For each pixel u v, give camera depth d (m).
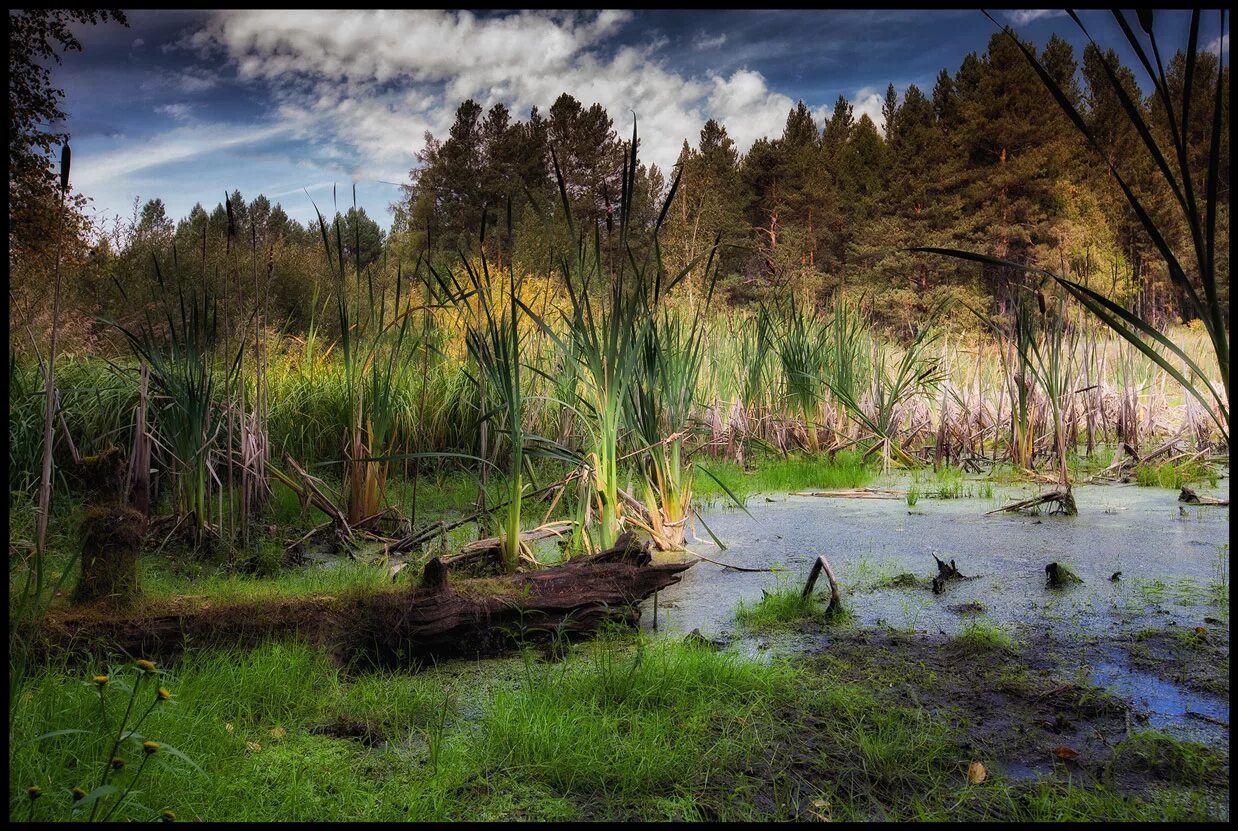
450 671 3.28
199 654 3.00
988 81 35.72
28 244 8.06
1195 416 8.99
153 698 2.59
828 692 2.92
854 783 2.33
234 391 5.88
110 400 6.07
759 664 3.16
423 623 3.31
